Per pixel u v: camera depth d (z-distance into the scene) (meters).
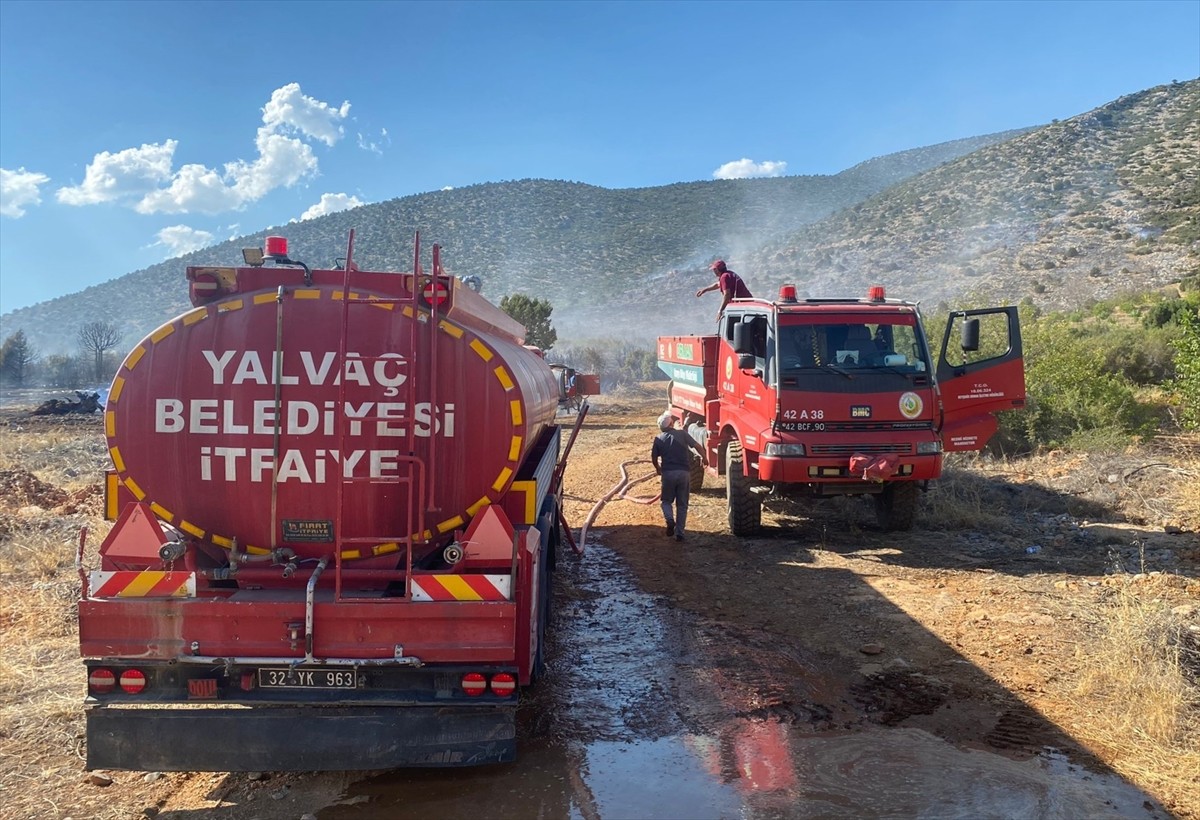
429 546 4.72
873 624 6.98
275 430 4.54
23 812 4.33
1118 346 20.58
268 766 4.32
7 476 13.31
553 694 5.73
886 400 9.38
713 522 11.23
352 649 4.31
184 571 4.37
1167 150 86.19
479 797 4.43
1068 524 9.98
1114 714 5.21
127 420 4.55
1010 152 102.19
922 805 4.25
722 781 4.54
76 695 5.74
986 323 16.94
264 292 4.60
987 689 5.64
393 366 4.56
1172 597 7.21
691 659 6.33
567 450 9.37
